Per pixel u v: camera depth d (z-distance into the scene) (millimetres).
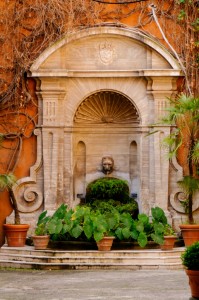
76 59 23438
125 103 23703
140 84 23406
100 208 23078
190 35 23391
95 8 23391
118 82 23422
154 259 20891
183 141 22953
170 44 23438
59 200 23422
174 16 23438
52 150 23391
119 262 20844
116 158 24016
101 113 23938
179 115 21703
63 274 19875
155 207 22438
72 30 23219
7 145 23453
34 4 23312
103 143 24047
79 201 23750
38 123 23453
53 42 23203
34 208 23344
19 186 23359
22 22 23328
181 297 15992
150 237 21828
